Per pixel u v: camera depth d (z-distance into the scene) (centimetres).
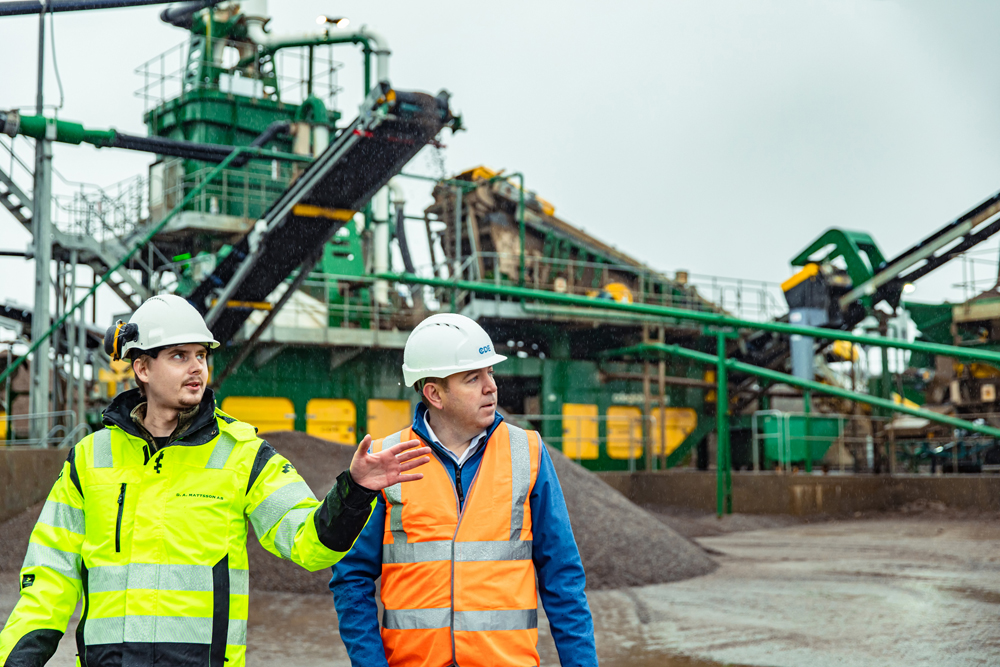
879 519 1947
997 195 2073
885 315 2325
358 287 2364
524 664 259
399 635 261
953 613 849
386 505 271
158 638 229
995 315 2127
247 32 2400
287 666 638
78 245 1978
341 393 2273
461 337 277
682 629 773
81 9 1160
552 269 2505
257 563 1015
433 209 2575
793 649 691
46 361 1691
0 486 1281
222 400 2136
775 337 2562
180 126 2352
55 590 237
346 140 1484
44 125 1681
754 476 2041
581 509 1151
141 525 236
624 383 2595
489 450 276
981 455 2155
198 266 2041
